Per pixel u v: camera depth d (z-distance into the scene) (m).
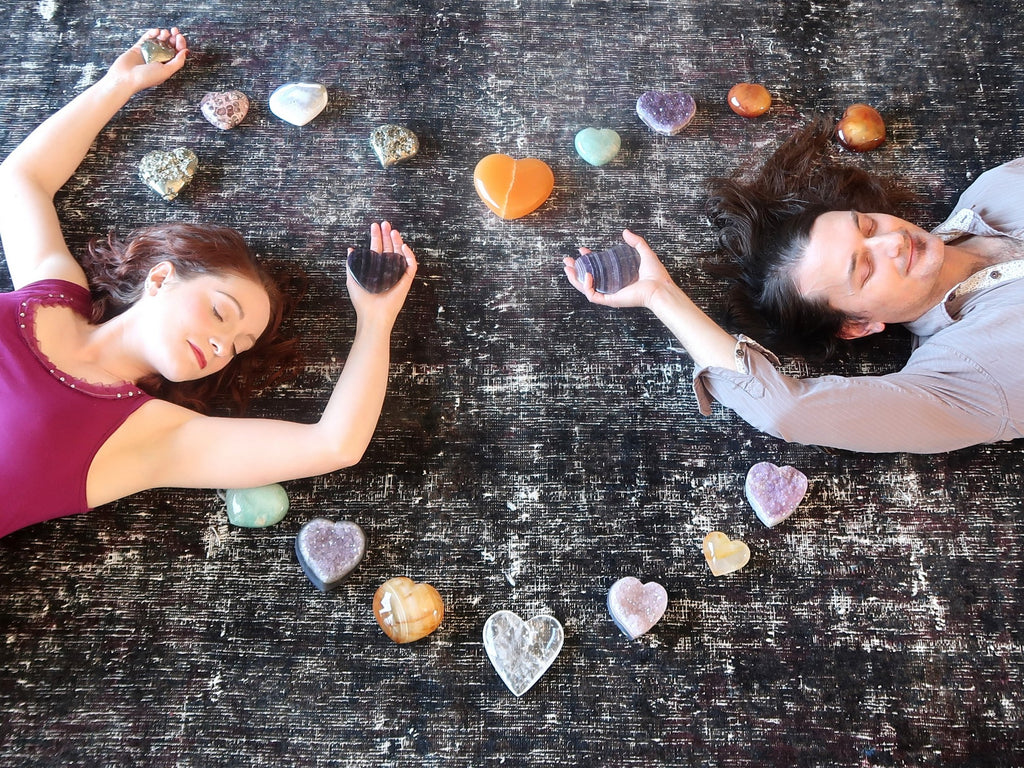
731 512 1.79
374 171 1.92
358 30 2.01
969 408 1.69
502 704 1.71
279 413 1.81
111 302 1.75
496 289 1.87
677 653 1.73
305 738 1.69
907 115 2.00
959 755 1.70
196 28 1.99
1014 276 1.74
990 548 1.78
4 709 1.67
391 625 1.70
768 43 2.03
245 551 1.75
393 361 1.84
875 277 1.72
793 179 1.88
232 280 1.71
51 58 1.97
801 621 1.75
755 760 1.70
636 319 1.87
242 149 1.93
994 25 2.06
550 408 1.83
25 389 1.60
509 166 1.88
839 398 1.69
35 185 1.79
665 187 1.94
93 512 1.75
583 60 2.01
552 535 1.77
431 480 1.79
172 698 1.69
